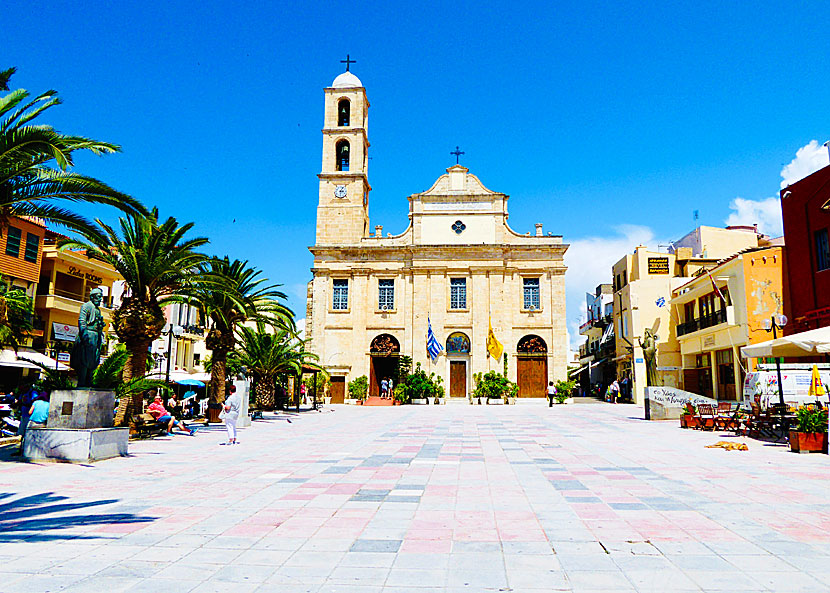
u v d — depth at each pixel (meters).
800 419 14.64
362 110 53.69
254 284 27.98
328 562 5.79
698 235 45.16
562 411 35.41
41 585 5.10
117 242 19.05
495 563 5.75
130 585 5.12
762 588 5.03
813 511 7.94
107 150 13.88
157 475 11.27
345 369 49.34
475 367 48.75
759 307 29.48
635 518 7.58
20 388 25.42
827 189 26.44
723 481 10.34
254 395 36.12
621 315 47.03
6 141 12.61
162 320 19.91
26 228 29.80
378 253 51.03
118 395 17.72
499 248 49.91
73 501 8.72
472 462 12.98
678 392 26.34
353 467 12.28
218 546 6.34
